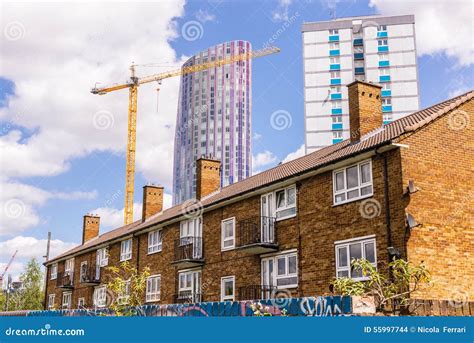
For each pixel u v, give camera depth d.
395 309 11.49
